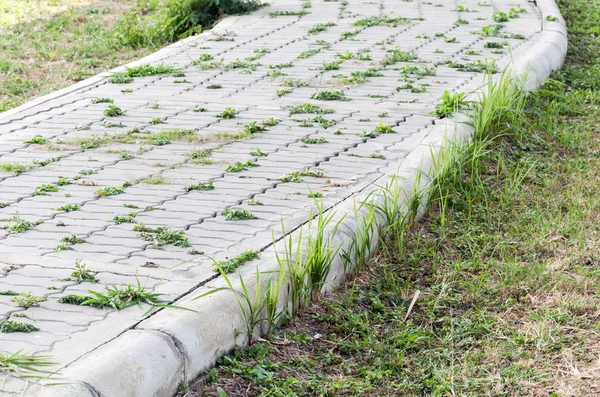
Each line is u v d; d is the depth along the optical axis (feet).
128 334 13.83
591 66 37.24
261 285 15.94
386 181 21.65
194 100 30.07
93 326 14.17
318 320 16.74
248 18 44.47
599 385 14.55
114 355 12.98
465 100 28.91
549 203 22.86
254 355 15.12
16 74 36.88
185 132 26.21
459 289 18.31
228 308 15.01
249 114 28.27
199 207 20.21
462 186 23.40
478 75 32.58
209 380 14.24
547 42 37.65
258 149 24.17
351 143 25.14
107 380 12.44
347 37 39.88
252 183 21.85
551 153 26.73
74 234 18.45
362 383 14.60
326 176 22.31
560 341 15.98
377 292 18.13
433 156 22.54
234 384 14.29
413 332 16.42
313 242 17.40
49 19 47.55
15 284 15.89
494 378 14.79
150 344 13.47
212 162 23.53
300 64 34.99
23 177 22.48
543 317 16.87
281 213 19.72
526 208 22.50
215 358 14.57
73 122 27.58
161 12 48.60
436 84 31.58
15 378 12.34
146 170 22.97
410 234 20.66
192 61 35.70
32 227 18.93
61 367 12.75
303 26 42.50
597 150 27.07
